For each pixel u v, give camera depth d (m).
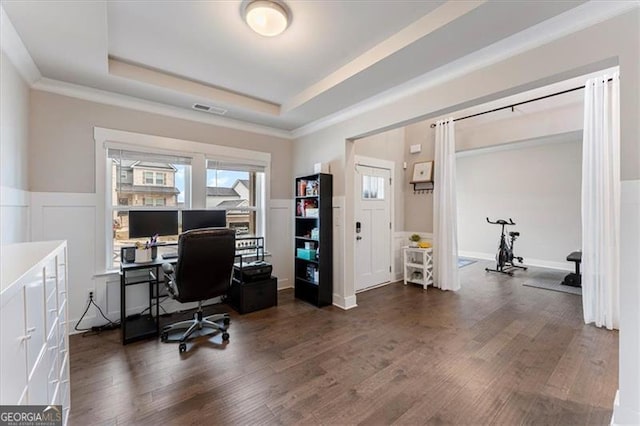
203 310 3.60
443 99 2.58
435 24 1.99
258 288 3.60
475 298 4.11
